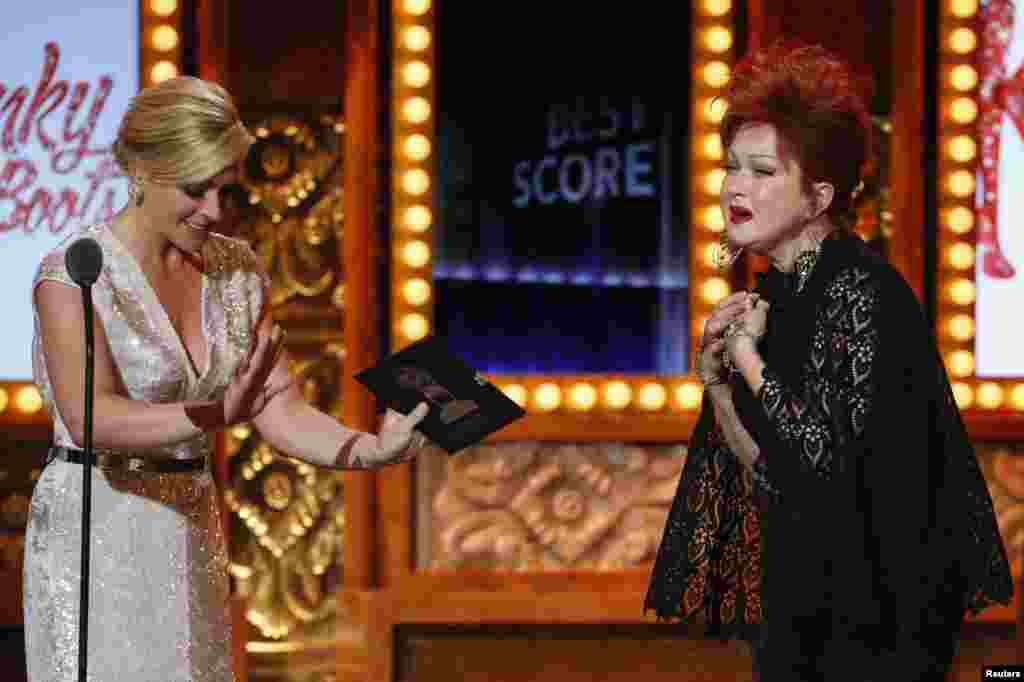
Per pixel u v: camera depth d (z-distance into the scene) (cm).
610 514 1670
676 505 984
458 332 1655
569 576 1656
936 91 1670
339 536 1709
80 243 791
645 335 1675
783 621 886
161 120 863
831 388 873
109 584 891
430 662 1652
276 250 1697
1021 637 1284
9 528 1617
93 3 1606
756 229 910
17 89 1600
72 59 1605
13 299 1598
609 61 1669
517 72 1661
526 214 1664
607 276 1670
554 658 1666
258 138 1686
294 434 991
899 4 1666
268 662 1702
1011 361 1675
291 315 1702
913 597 871
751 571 982
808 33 1672
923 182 1670
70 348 869
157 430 856
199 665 925
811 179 902
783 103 898
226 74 1648
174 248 936
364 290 1638
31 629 909
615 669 1669
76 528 893
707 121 1655
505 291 1662
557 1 1667
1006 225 1673
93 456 892
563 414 1647
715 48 1653
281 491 1705
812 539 872
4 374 1597
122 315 891
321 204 1695
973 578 900
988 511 909
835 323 883
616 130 1670
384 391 927
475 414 921
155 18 1605
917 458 877
